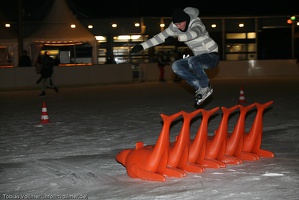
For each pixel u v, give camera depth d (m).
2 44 29.95
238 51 35.38
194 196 6.20
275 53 37.84
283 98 18.70
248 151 8.50
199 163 7.79
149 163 7.08
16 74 26.45
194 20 8.04
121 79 29.72
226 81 29.36
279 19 34.84
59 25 30.58
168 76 31.31
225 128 7.98
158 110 15.92
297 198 6.03
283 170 7.55
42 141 10.86
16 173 7.88
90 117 14.61
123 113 15.36
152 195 6.30
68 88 26.70
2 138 11.35
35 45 30.48
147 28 33.28
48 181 7.28
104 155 9.21
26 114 15.71
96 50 30.75
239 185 6.69
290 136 10.74
